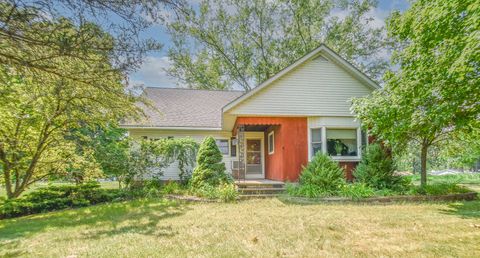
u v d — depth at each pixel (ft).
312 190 28.63
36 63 10.94
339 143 36.09
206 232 16.49
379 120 28.04
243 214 21.83
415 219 19.47
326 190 28.81
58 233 17.61
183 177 41.50
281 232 16.29
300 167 35.42
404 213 21.67
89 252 13.25
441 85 22.75
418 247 13.35
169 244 14.17
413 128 27.50
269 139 43.91
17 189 32.30
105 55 10.84
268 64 71.97
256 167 46.39
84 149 35.09
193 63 72.64
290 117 36.17
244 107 34.60
